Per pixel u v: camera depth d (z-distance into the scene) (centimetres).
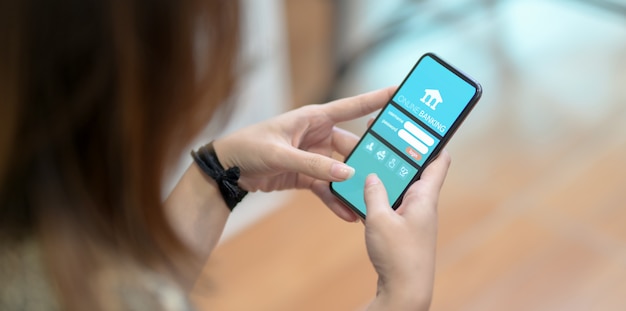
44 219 39
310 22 207
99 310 39
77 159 38
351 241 139
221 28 38
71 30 34
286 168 67
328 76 179
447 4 201
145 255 42
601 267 131
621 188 146
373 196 61
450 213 143
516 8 201
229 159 69
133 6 34
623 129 161
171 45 36
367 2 192
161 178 41
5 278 40
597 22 195
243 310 127
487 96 172
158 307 42
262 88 120
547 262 132
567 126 163
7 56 33
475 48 187
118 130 37
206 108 41
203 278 66
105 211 40
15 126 35
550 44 188
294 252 137
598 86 174
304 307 127
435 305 127
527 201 145
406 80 72
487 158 155
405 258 57
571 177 150
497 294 128
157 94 38
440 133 68
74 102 36
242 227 141
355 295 129
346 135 76
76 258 39
